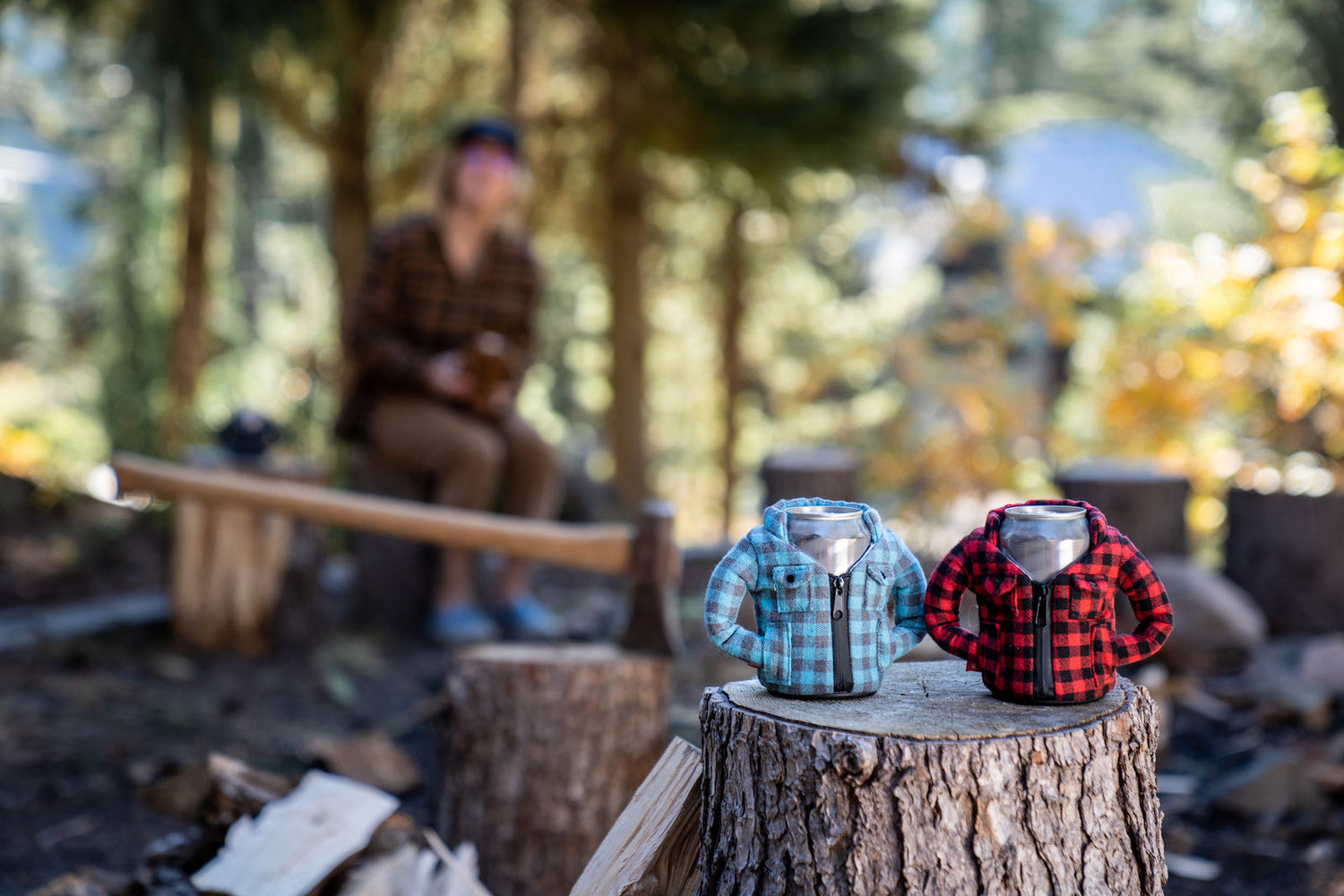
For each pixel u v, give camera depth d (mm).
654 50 8266
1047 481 7250
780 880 1548
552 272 14680
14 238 14234
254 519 4844
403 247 4688
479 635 5031
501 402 4754
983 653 1668
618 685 2551
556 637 5109
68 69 8516
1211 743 3873
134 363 9078
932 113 9492
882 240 15500
